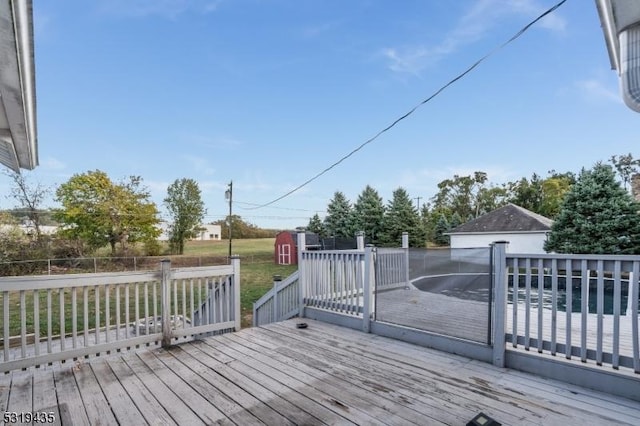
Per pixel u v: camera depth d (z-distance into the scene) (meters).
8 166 5.36
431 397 2.31
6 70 2.16
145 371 2.83
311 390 2.44
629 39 2.58
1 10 1.58
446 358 3.08
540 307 2.69
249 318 7.55
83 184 19.28
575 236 13.20
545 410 2.12
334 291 4.45
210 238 39.97
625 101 2.64
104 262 18.66
